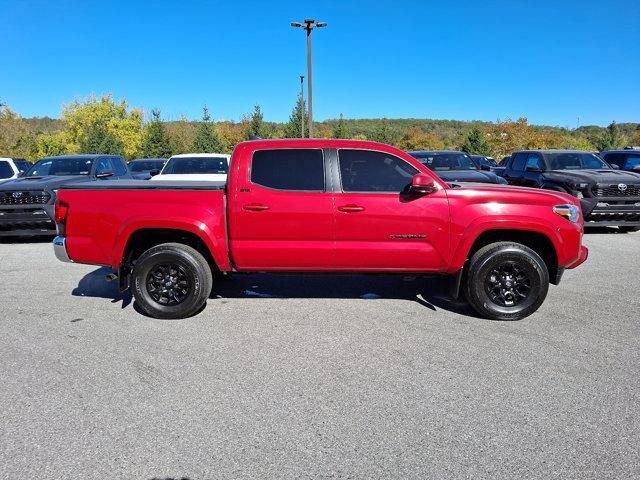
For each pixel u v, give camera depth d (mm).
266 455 2629
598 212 9312
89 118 45094
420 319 4805
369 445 2717
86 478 2445
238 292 5781
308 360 3848
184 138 42031
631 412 3047
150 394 3307
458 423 2932
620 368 3674
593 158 11102
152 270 4770
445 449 2676
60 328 4586
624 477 2443
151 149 38000
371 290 5867
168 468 2521
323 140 4770
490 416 3006
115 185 4773
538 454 2629
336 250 4695
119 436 2807
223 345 4168
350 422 2949
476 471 2490
